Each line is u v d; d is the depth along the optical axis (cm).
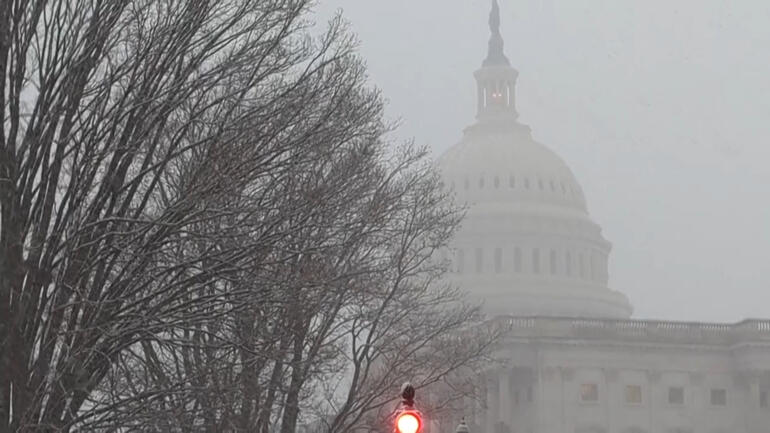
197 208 7850
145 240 8000
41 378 7031
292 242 8662
